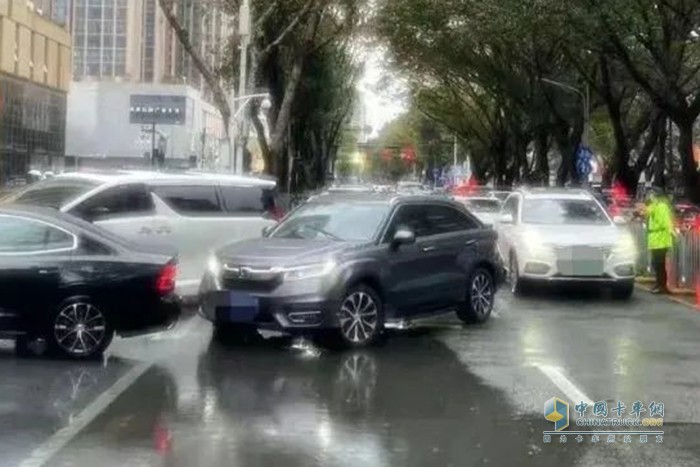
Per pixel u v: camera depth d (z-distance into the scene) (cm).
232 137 3200
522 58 4378
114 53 8988
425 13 3700
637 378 1128
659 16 2634
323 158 6216
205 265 1603
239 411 941
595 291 2044
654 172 5122
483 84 5088
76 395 994
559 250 1891
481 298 1545
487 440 854
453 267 1476
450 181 9394
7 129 6475
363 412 947
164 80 9075
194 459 779
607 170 5634
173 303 1209
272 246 1304
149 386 1044
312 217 1416
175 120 7831
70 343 1164
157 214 1576
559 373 1150
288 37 3631
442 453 809
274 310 1243
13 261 1134
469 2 3438
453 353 1278
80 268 1156
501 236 2086
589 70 3828
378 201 1414
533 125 4922
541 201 2056
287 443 830
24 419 895
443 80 5769
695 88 3325
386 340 1377
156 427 875
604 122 6209
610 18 2561
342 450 811
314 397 1009
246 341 1339
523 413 954
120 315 1180
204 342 1330
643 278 2248
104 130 7869
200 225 1609
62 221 1171
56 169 6738
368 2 3725
